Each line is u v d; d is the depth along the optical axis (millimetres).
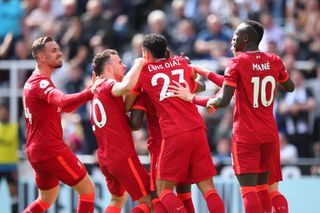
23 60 50250
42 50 31469
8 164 44344
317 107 48031
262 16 52969
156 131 31047
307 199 41438
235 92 30375
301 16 55188
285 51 50469
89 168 43281
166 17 56719
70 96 30250
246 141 30016
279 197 31656
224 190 41844
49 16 57562
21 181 44312
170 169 30078
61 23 55344
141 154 45594
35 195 44000
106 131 31016
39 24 56438
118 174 30984
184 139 30000
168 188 30297
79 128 47938
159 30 52656
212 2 55594
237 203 41500
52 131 31578
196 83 31625
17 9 53031
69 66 50906
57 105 30516
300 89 47938
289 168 42969
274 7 55750
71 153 31953
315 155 47219
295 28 54656
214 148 47188
